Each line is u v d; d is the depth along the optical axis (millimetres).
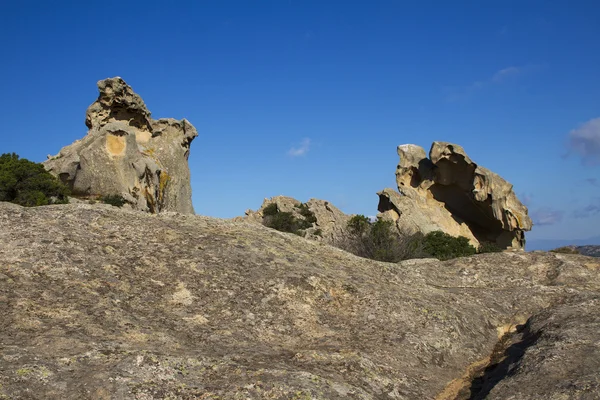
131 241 9172
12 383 5102
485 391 6594
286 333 7508
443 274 11805
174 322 7219
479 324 8992
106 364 5664
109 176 51094
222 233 10148
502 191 68125
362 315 8297
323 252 10750
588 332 7570
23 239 8375
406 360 7297
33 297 6953
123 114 61219
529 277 11648
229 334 7156
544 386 6039
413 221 66562
